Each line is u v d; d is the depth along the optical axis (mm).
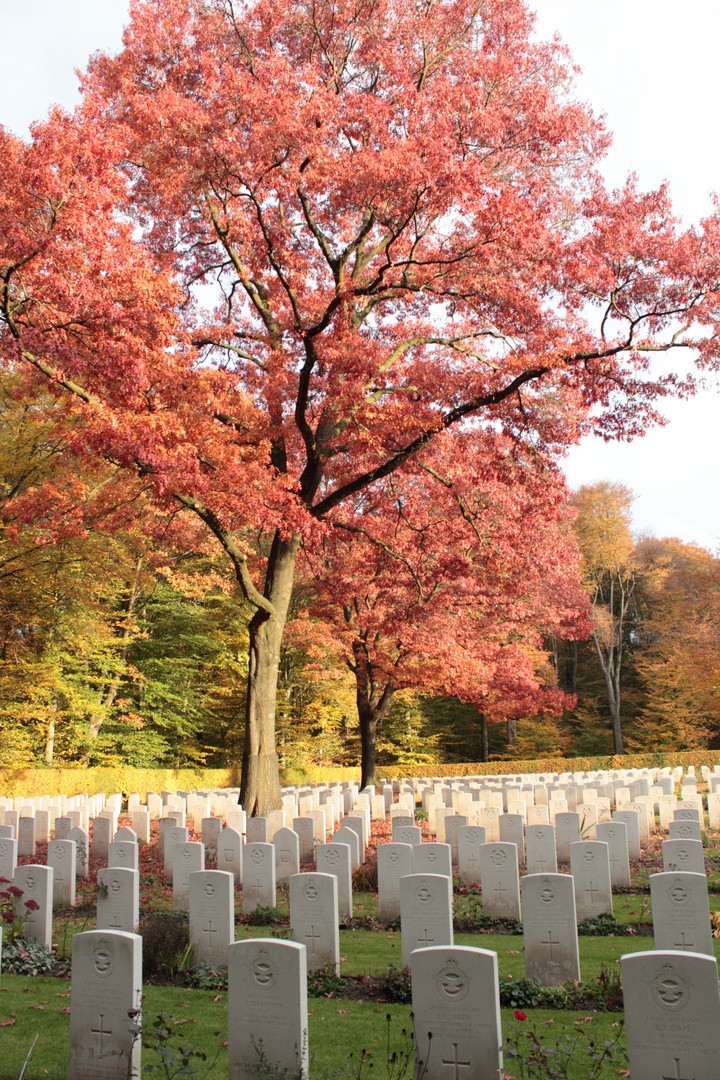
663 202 15219
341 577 26188
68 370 13016
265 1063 5613
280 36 18859
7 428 24125
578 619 38625
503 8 17875
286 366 19156
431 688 30531
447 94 14898
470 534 21328
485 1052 5426
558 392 17422
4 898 9445
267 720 19812
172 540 23391
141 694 39094
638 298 15422
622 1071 5668
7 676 29031
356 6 18109
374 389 19953
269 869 11562
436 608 25547
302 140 15359
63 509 18969
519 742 50438
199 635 40156
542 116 16109
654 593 53844
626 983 5328
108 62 19359
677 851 11797
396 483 22719
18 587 26562
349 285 16719
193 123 15445
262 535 24109
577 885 10750
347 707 44406
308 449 19688
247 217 18422
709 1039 5090
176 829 14734
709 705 45094
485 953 5492
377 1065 5914
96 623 31766
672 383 16391
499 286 15477
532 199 16656
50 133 12227
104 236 12883
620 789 21531
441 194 14352
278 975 5703
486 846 11180
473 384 17188
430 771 43312
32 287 13008
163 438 14469
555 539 25688
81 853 14891
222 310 22969
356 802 20812
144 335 14172
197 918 9016
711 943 8188
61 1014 7059
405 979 7922
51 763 33938
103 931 5965
